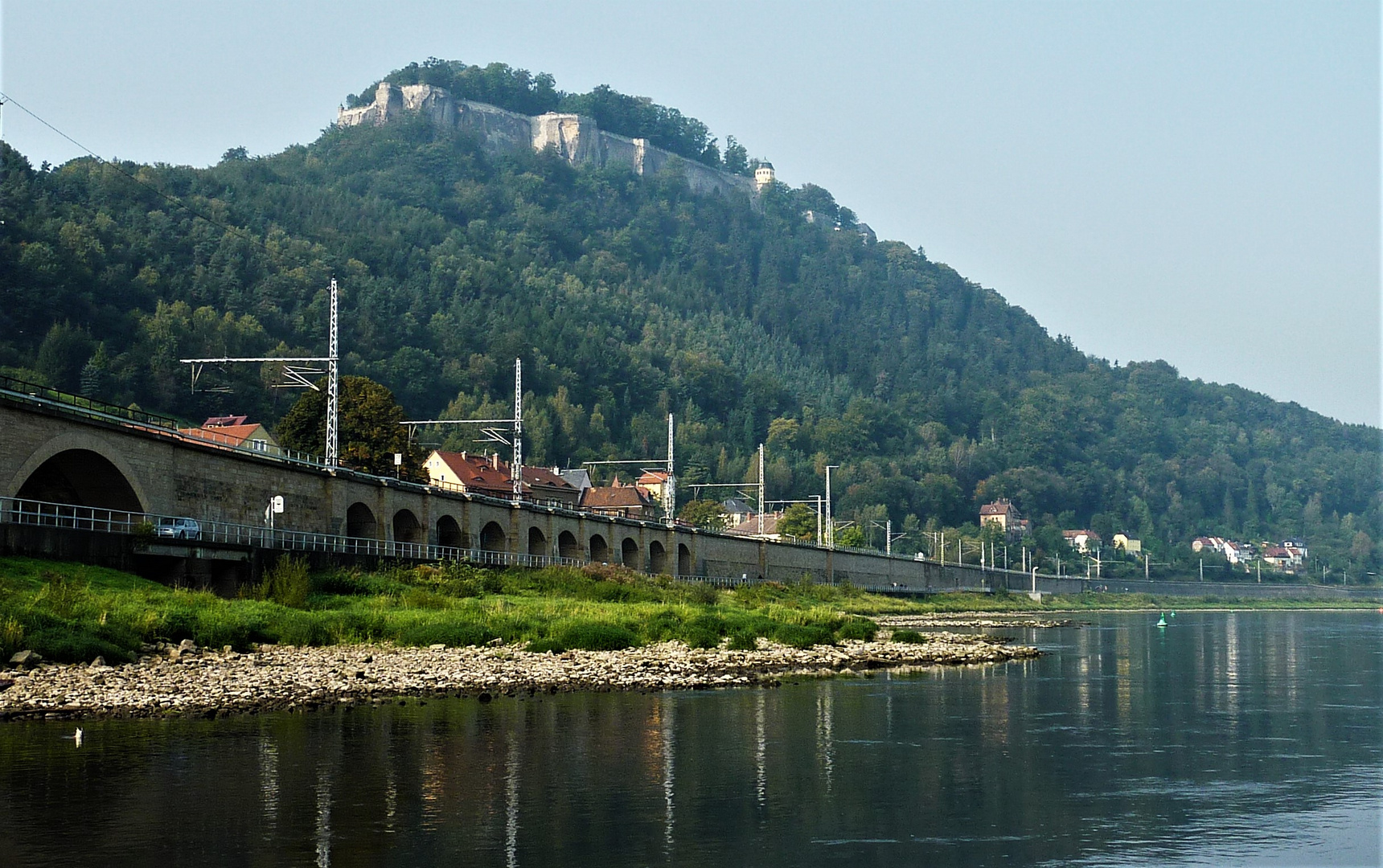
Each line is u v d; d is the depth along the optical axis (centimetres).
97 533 6200
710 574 15425
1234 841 3055
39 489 7062
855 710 4938
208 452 7650
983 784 3622
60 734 3803
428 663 5547
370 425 12888
